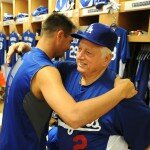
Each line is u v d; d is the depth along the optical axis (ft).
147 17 8.91
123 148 3.78
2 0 17.28
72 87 3.99
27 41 13.39
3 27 16.89
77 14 9.82
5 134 3.93
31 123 3.73
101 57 3.58
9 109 3.86
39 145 3.91
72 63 4.41
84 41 3.55
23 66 3.71
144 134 3.65
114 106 3.21
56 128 4.51
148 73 7.93
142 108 3.57
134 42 8.32
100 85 3.73
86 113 2.88
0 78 10.12
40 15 12.32
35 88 3.51
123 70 7.95
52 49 4.04
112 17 8.23
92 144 3.69
